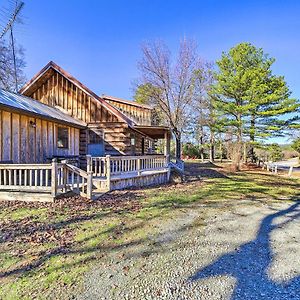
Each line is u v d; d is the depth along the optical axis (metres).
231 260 4.02
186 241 4.79
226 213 7.05
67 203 7.08
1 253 4.06
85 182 9.41
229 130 26.08
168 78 22.92
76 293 3.06
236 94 24.83
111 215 6.26
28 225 5.31
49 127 11.46
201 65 24.73
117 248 4.37
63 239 4.68
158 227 5.55
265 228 5.76
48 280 3.33
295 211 7.57
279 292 3.14
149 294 3.05
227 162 28.81
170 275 3.51
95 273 3.53
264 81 24.41
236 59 24.98
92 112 14.34
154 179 12.49
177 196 9.20
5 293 3.04
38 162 10.63
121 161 10.52
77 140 14.02
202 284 3.29
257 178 16.95
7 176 8.68
